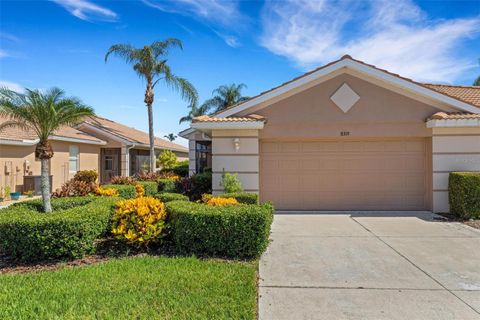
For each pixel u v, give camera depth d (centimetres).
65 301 420
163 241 677
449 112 1095
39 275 518
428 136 1110
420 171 1154
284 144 1195
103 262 587
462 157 1076
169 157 2697
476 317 399
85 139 2134
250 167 1133
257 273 547
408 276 535
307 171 1191
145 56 2212
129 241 641
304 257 636
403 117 1109
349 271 559
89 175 1834
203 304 412
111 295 438
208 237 623
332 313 411
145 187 1434
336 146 1184
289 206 1191
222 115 1155
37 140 1722
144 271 529
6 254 614
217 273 521
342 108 1124
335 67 1105
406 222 967
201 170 2430
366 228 892
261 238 614
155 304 412
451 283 505
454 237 788
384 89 1115
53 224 584
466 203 990
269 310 419
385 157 1167
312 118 1134
